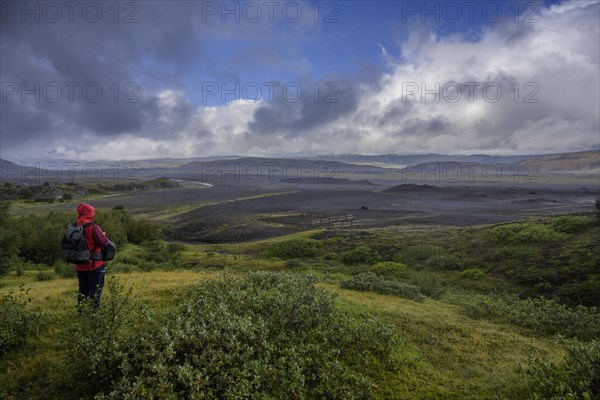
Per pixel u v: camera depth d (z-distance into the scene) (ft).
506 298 56.29
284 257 132.16
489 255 105.91
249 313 22.40
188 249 159.53
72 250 21.22
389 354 22.07
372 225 217.77
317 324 22.57
